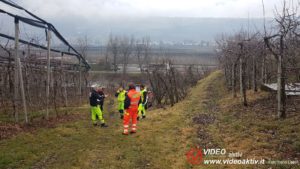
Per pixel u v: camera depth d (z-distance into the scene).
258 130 11.23
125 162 9.29
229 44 31.00
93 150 10.58
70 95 31.94
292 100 15.54
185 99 26.34
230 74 30.48
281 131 10.56
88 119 17.22
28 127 13.52
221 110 17.47
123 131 13.55
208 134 12.02
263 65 21.95
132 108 12.98
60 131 13.09
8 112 18.12
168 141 11.50
